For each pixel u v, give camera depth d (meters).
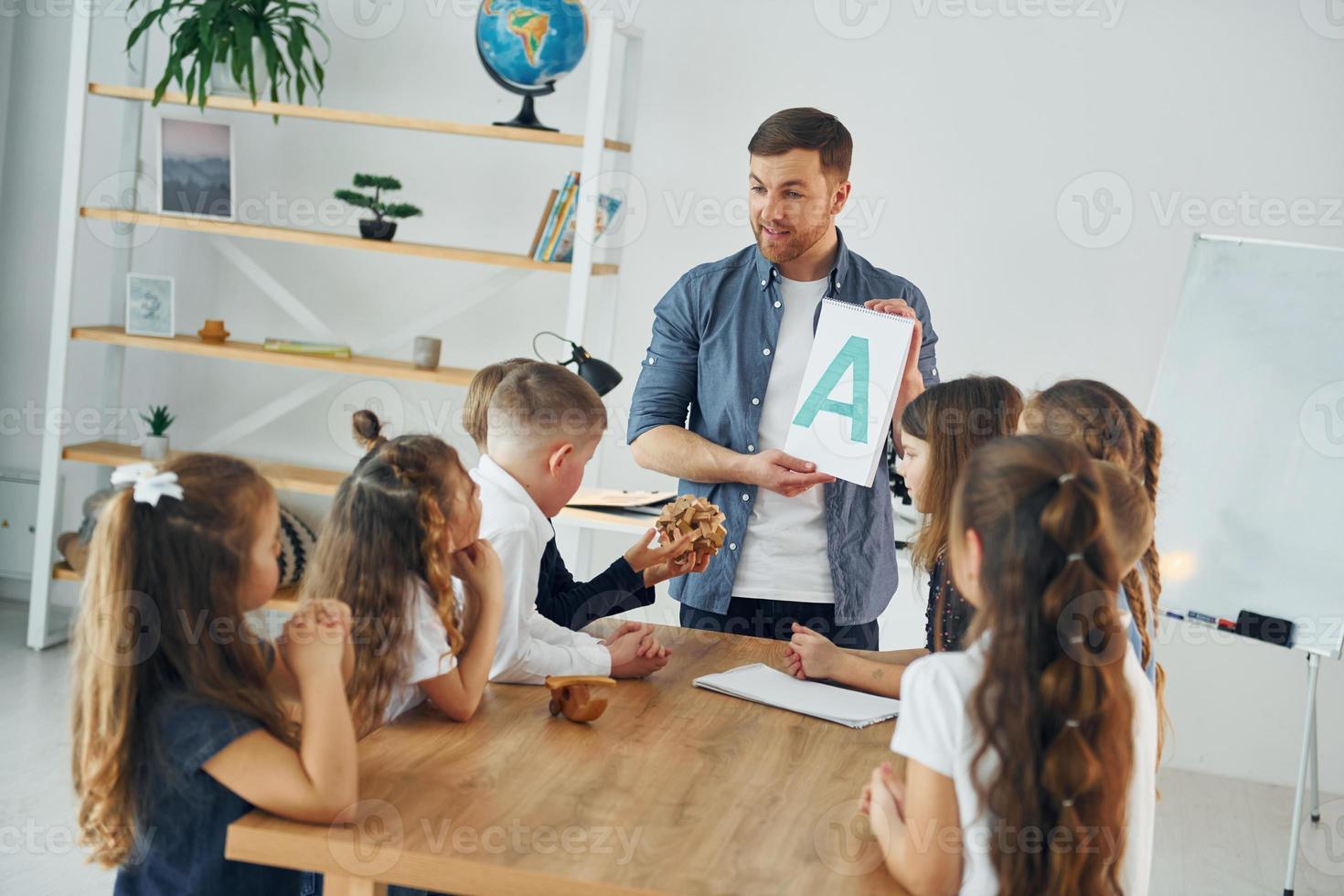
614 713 1.65
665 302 2.45
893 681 1.82
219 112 3.84
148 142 3.89
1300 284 2.88
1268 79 3.36
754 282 2.35
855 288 2.34
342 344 3.85
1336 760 3.51
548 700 1.69
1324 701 3.50
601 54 3.30
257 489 1.34
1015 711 1.20
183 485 1.30
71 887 2.42
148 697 1.29
